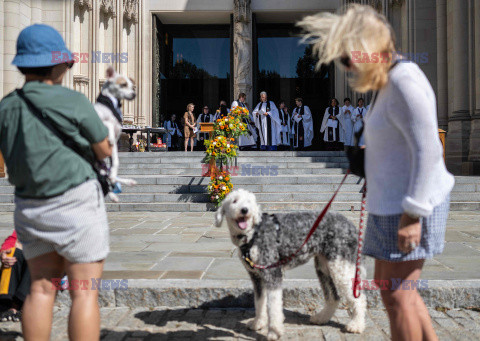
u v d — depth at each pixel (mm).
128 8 18156
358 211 8391
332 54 1701
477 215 7855
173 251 4844
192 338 2764
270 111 14727
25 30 1950
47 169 1830
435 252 1755
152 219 7629
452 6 12508
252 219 2584
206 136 17938
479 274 3746
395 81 1661
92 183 1945
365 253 1874
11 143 1863
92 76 15055
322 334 2805
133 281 3479
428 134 1589
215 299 3354
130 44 18812
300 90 23359
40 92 1861
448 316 3109
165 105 21922
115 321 3070
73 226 1870
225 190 8594
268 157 12016
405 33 14500
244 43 19578
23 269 3057
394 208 1724
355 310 2795
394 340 1780
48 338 1999
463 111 12031
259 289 2844
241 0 19438
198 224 7008
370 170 1842
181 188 9562
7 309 3066
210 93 23688
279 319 2588
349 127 15477
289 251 2668
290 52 23328
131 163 12117
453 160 12141
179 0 19750
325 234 2723
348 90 18812
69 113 1851
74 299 1932
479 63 11484
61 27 12250
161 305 3371
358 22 1678
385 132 1742
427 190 1593
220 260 4383
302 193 9047
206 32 22766
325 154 12242
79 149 1934
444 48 13023
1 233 6266
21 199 1918
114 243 5352
